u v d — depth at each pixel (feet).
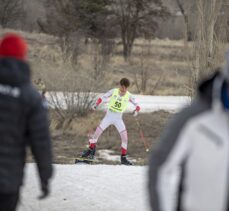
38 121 37.40
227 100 27.73
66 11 339.16
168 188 28.35
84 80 157.48
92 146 115.75
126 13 389.19
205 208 27.68
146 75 239.50
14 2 428.15
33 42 360.48
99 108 157.17
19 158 37.47
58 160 116.26
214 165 27.35
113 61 334.44
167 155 27.86
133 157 127.24
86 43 331.77
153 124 161.99
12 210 37.93
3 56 37.55
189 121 27.78
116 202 66.44
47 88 154.61
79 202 66.03
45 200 65.82
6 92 36.86
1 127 36.76
